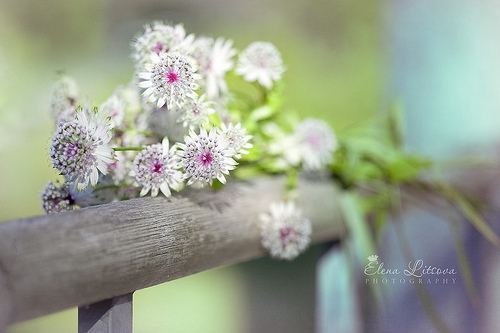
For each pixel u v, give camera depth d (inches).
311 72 68.4
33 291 15.8
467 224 33.0
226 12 72.6
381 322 26.0
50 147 18.2
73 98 20.4
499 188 29.5
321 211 23.4
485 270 33.6
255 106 23.0
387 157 25.6
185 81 18.5
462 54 46.9
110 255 17.0
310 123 24.1
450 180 27.5
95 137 18.2
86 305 17.8
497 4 46.1
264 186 22.3
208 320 38.8
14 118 30.3
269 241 21.2
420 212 34.5
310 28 69.5
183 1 71.1
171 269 18.5
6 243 15.8
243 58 22.1
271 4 73.2
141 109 19.9
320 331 26.5
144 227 17.9
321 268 26.3
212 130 18.6
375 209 26.2
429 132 46.9
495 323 33.8
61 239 16.5
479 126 43.9
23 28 64.9
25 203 40.4
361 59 64.3
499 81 45.4
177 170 19.0
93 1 68.1
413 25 52.1
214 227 19.6
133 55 19.4
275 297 29.4
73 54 65.2
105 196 19.3
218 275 42.7
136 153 19.3
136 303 44.8
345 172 24.8
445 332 26.1
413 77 51.2
